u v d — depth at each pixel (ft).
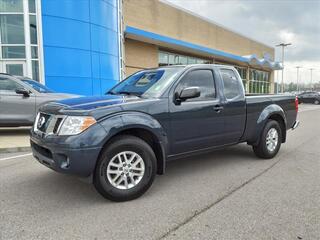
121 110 13.66
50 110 14.10
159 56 82.02
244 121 19.51
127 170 13.74
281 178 17.21
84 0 52.13
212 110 17.28
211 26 111.65
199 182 16.42
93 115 12.92
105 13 56.29
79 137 12.52
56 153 12.76
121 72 62.69
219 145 18.24
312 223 11.62
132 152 13.82
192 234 10.77
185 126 15.96
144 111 14.33
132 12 73.10
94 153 12.67
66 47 50.34
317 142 29.60
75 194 14.49
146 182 14.16
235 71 19.62
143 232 10.91
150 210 12.76
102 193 13.30
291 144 28.32
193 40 100.12
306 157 22.61
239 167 19.49
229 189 15.34
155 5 81.25
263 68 154.30
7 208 12.87
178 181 16.58
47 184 15.83
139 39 71.20
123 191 13.56
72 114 12.93
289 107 23.38
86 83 52.85
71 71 51.01
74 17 51.01
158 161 15.24
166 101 15.23
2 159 21.36
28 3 48.03
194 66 17.13
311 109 97.25
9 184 15.83
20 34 48.62
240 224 11.52
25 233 10.78
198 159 21.49
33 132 14.74
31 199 13.85
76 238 10.48
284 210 12.78
